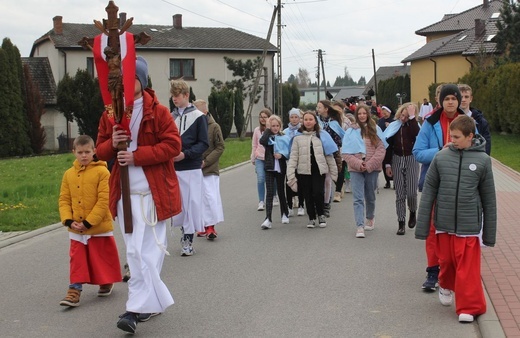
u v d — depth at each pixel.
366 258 8.70
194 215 8.98
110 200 5.80
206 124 8.92
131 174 5.71
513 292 6.74
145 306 5.66
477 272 5.98
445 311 6.32
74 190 6.77
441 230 6.11
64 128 44.56
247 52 52.25
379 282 7.45
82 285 7.49
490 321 5.78
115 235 10.81
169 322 6.14
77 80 37.31
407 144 10.28
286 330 5.84
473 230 5.95
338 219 11.94
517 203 13.28
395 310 6.38
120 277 7.05
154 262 5.71
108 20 5.46
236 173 21.66
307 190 10.99
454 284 6.30
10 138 33.81
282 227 11.21
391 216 12.15
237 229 11.05
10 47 33.94
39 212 12.95
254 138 13.27
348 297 6.86
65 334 5.89
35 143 35.44
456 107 7.11
